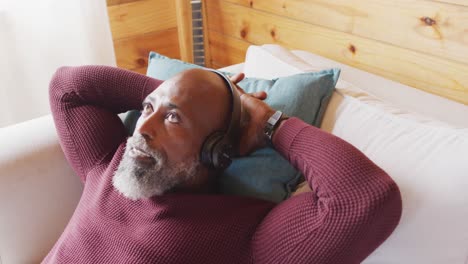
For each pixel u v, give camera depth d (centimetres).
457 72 112
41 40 169
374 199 66
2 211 97
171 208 79
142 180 78
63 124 98
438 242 72
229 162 83
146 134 79
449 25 110
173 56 224
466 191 70
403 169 77
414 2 117
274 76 114
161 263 74
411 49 122
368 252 72
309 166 74
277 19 168
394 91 116
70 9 170
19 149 101
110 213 83
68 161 102
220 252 76
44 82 177
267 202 86
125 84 102
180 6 194
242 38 193
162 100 81
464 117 101
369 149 84
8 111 174
